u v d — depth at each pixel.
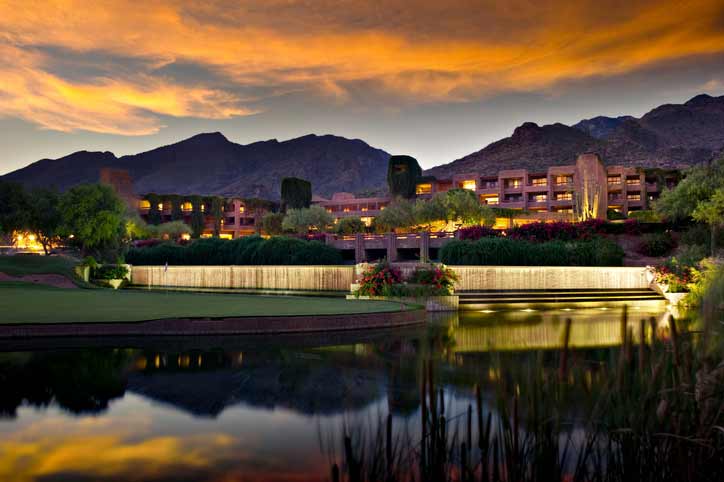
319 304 16.28
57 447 4.37
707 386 2.31
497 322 14.26
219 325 11.47
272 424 4.93
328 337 11.15
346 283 23.53
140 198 90.38
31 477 3.75
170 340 10.59
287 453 4.16
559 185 73.25
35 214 46.25
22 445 4.42
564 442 3.15
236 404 5.68
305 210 56.69
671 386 2.36
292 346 9.84
